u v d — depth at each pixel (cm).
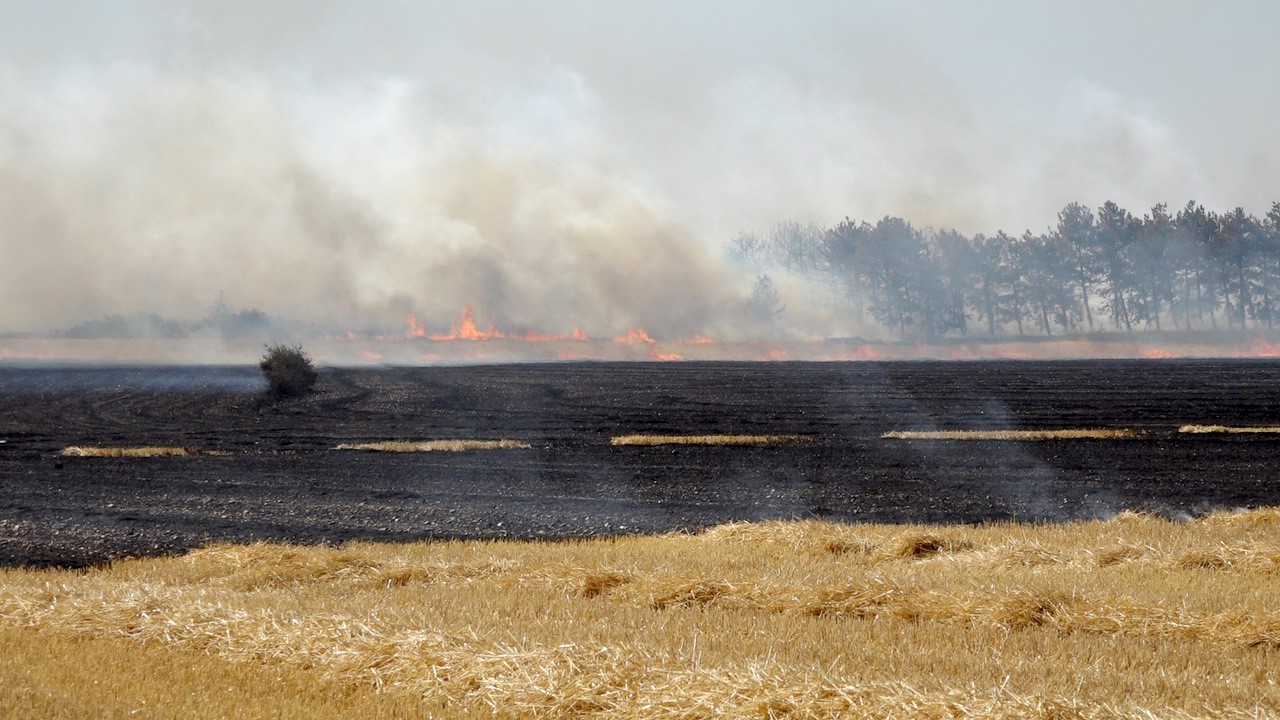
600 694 1827
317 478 5831
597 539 3919
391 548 3528
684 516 4512
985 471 5866
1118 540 3164
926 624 2302
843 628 2248
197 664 2070
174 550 3844
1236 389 12538
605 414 10231
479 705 1841
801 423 9119
